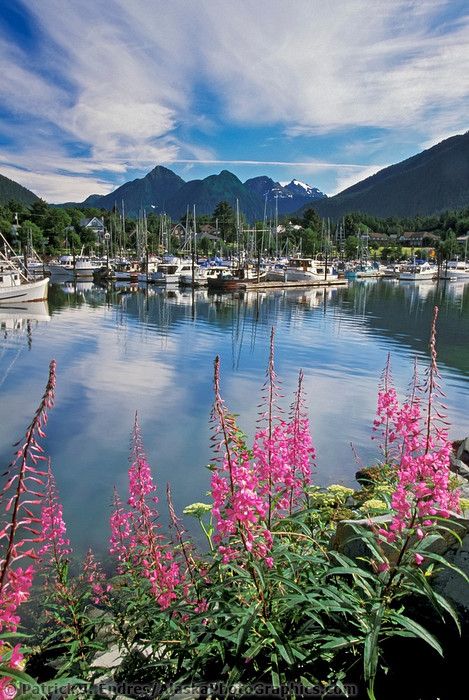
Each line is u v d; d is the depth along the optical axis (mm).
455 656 4047
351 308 59188
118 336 38219
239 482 3742
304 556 4008
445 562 3625
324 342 36344
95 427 17312
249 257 124000
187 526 9945
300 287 90562
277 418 4711
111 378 24703
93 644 4965
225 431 3838
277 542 4516
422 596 4219
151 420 18109
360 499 7430
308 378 24812
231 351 32469
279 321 47594
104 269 103875
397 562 3723
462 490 6160
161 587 4590
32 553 3262
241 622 3602
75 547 9695
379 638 3801
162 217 152250
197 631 4023
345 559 3920
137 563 5410
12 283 59125
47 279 61375
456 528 4770
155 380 24344
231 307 59125
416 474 3781
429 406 4078
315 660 3863
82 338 37125
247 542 3713
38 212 169375
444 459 3729
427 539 3736
